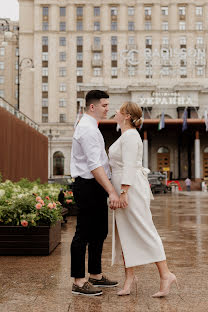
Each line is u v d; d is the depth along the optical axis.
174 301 4.09
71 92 75.19
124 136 4.36
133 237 4.31
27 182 14.28
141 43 75.69
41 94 75.19
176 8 76.06
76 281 4.41
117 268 5.81
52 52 75.75
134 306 3.92
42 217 7.02
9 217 7.01
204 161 60.03
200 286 4.73
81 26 76.25
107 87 59.38
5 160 18.20
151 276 5.27
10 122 19.44
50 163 65.31
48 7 76.25
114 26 76.19
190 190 50.72
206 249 7.56
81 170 4.47
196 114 58.41
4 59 83.12
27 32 76.88
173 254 7.00
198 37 75.94
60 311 3.76
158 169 60.34
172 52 70.06
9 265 6.02
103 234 4.73
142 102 58.06
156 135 60.31
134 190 4.33
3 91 82.69
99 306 3.92
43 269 5.71
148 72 65.50
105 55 75.69
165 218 14.38
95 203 4.47
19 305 3.95
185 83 58.59
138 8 76.00
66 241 8.72
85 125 4.42
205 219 13.96
